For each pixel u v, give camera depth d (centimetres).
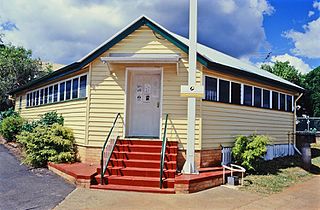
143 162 962
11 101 3172
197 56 1062
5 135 1839
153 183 881
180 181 847
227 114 1199
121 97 1119
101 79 1136
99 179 902
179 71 1088
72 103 1286
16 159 1305
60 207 701
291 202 801
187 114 1066
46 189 856
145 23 1105
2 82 3108
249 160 1110
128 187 872
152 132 1149
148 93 1168
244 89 1305
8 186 882
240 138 1138
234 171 995
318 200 829
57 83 1523
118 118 1112
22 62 3312
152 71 1143
